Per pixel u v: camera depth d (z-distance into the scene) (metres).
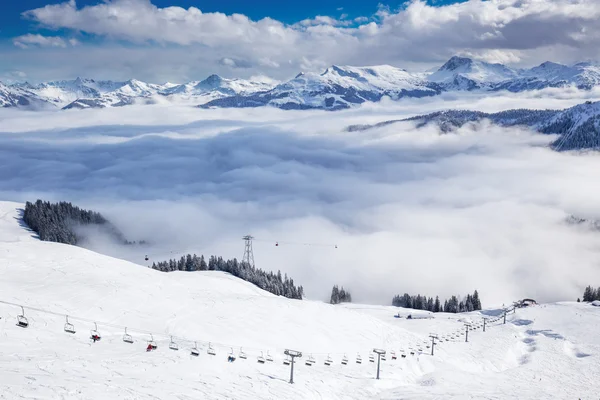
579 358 79.94
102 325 52.97
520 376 68.12
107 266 70.88
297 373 52.34
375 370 60.06
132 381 39.00
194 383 42.12
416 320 115.12
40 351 42.25
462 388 56.38
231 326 61.62
